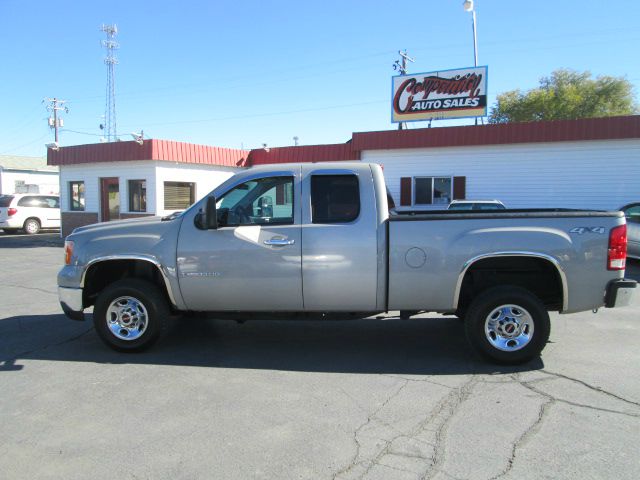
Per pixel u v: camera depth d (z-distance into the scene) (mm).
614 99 46750
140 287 5512
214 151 21141
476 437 3629
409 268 5094
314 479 3111
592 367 5109
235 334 6484
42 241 20453
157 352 5711
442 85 19344
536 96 47000
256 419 3955
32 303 8508
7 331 6656
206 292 5355
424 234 5078
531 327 5039
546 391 4480
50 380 4832
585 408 4113
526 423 3846
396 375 4938
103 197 21500
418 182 17703
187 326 6898
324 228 5160
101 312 5562
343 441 3588
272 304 5324
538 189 16250
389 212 6074
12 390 4582
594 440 3570
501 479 3090
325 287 5184
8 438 3668
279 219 5301
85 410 4141
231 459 3354
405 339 6223
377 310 5266
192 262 5316
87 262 5500
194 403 4273
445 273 5062
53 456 3410
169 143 19562
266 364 5289
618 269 4988
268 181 5352
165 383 4742
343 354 5625
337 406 4195
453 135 16766
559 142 15844
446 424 3840
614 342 5992
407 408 4145
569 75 48719
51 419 3977
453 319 7254
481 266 5316
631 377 4824
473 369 5090
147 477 3146
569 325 6801
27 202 24047
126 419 3967
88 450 3484
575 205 15891
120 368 5172
